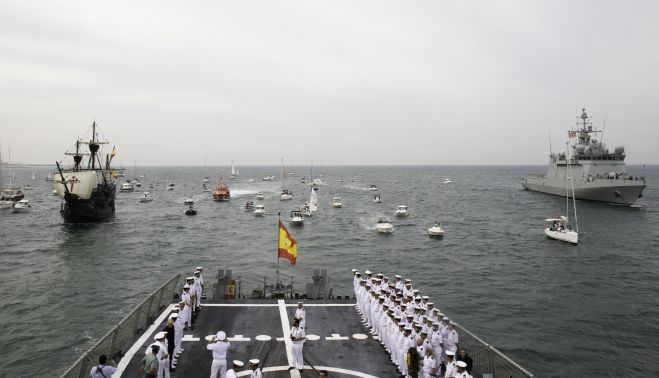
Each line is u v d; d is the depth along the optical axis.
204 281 50.31
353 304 27.48
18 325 37.16
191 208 115.12
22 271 55.75
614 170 124.19
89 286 48.84
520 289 48.25
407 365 16.81
